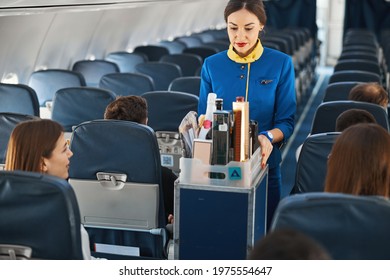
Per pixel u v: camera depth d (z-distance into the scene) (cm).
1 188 212
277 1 1518
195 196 257
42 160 243
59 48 772
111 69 721
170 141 457
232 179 253
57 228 212
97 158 309
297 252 145
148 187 308
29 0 434
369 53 899
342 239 189
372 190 216
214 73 306
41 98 612
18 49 663
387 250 188
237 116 255
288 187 624
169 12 1179
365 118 316
